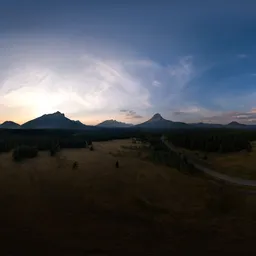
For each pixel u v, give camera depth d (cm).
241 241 2012
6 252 1714
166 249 1869
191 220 2391
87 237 1984
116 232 2092
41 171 3719
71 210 2464
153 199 2892
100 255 1747
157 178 3719
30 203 2569
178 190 3259
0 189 2884
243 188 3416
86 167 4072
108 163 4456
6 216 2256
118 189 3127
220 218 2459
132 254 1783
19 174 3522
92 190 3039
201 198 3006
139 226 2223
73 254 1741
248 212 2612
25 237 1928
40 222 2191
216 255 1805
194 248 1891
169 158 5125
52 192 2902
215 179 3891
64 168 3925
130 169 4112
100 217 2359
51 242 1881
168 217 2444
